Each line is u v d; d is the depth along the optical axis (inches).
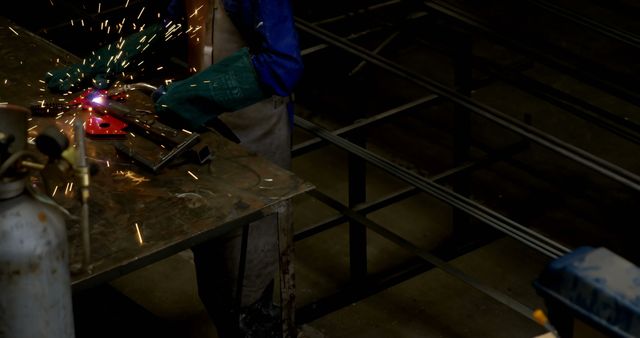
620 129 150.9
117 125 128.6
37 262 87.9
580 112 156.2
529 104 241.6
